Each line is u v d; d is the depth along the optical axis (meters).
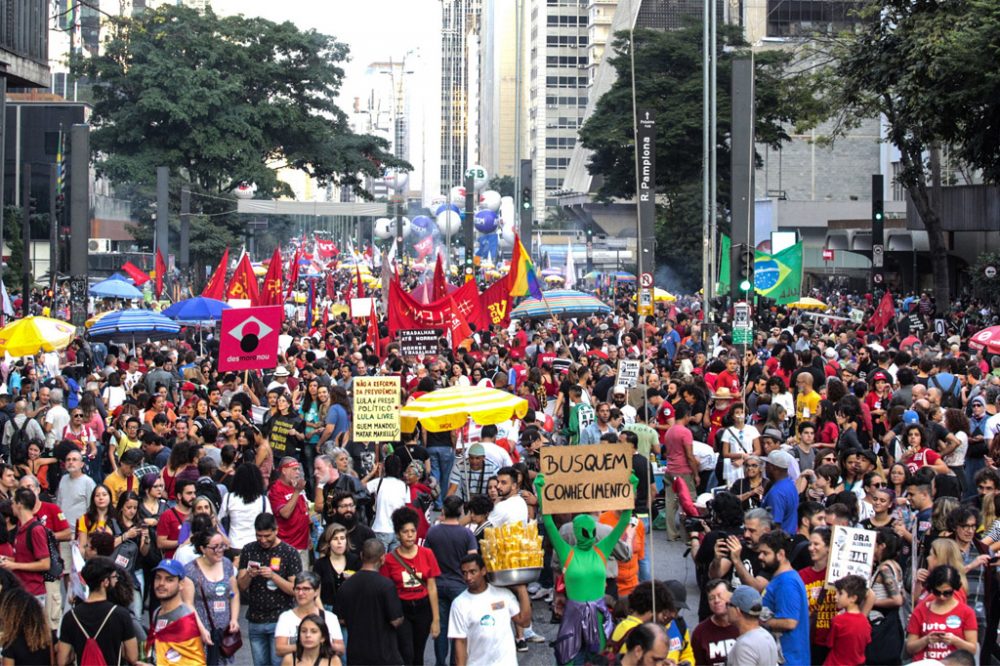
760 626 9.71
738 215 31.50
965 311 46.69
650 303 32.44
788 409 19.78
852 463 13.80
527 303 31.98
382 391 14.35
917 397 18.19
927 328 39.28
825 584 10.40
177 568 10.05
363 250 131.00
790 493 13.05
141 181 79.19
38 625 9.28
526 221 49.53
